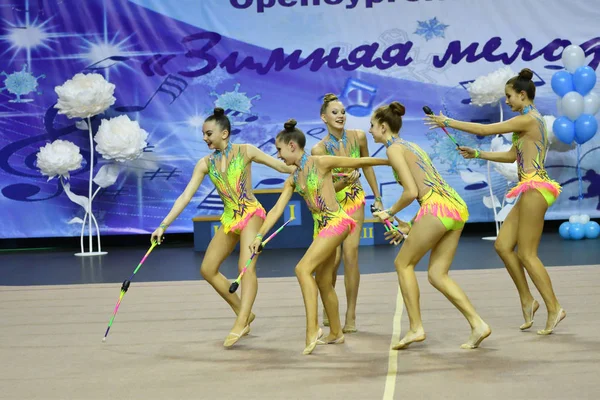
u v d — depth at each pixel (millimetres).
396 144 5859
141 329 7004
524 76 6367
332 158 5934
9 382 5277
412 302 5832
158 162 14102
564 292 8055
